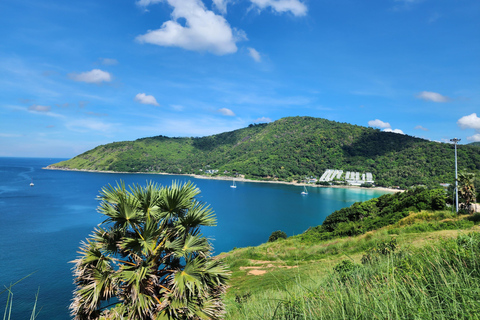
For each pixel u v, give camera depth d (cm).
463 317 165
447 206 3031
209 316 435
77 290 424
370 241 2086
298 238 3672
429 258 305
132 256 449
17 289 3169
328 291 265
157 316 413
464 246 286
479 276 220
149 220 444
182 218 470
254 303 402
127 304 412
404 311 187
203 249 473
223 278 474
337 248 2339
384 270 317
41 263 4034
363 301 209
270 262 2472
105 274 417
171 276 445
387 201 3966
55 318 2552
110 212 443
